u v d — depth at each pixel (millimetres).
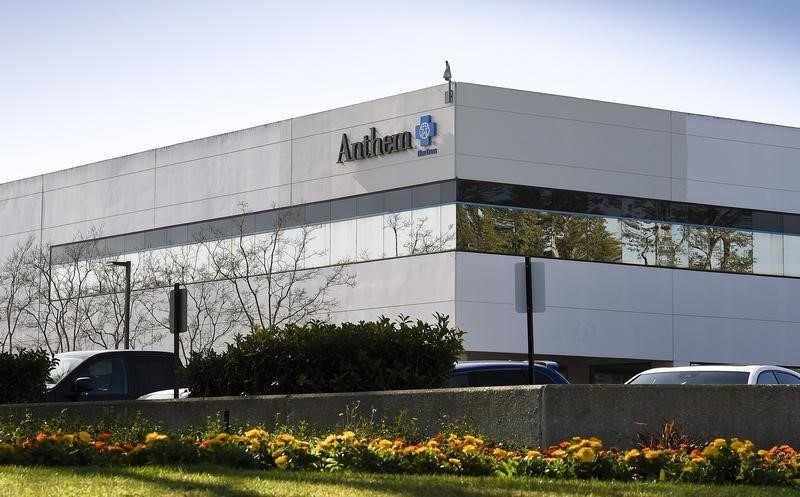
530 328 15664
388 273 47125
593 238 47438
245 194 52438
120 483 10258
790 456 12094
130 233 56812
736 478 11508
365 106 48406
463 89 45875
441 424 13836
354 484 10406
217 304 52750
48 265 59875
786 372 17656
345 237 48719
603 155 47875
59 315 56188
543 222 46625
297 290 49812
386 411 14398
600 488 10586
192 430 15086
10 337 55812
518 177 46375
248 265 50500
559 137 47156
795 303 51375
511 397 13289
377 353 15914
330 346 15938
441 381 16031
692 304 49188
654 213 48656
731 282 50094
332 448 12141
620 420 13094
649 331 48188
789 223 51562
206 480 10516
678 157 49281
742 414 13406
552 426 12938
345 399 14703
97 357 20516
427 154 46312
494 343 45375
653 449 12445
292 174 50719
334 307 48781
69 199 59719
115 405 16672
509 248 46000
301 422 14445
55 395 19906
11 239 62344
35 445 12172
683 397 13281
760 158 51094
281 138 51188
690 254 49281
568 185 47156
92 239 58375
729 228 50219
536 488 10500
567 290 46750
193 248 54188
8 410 17344
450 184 45625
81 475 10875
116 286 56375
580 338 46781
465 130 45750
